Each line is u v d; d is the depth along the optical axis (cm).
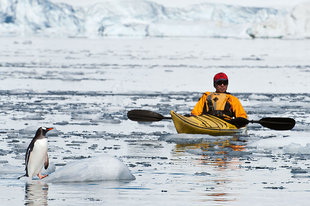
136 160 2141
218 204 1453
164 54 13362
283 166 2030
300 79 6912
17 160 2075
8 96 4759
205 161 2128
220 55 13138
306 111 3956
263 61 10994
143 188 1631
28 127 2930
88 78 6781
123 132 2969
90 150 2366
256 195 1553
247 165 2050
